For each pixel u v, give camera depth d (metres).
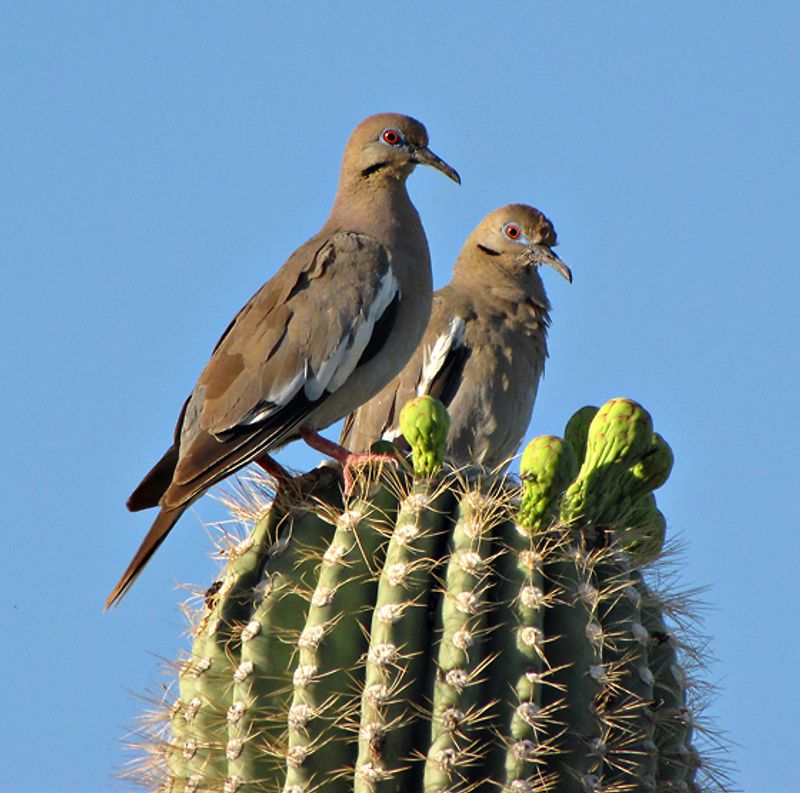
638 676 8.30
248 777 8.43
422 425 8.60
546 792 7.97
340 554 8.48
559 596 8.24
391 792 7.98
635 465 9.10
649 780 8.30
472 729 7.98
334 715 8.22
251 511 9.52
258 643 8.56
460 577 8.12
